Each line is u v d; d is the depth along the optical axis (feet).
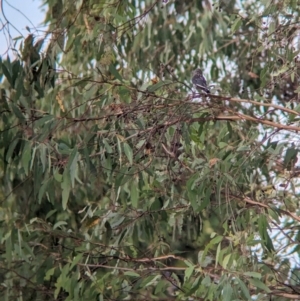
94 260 36.27
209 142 38.75
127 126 31.91
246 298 30.14
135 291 35.81
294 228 34.96
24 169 32.99
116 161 33.81
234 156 32.37
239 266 30.45
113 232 37.19
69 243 39.37
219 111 33.37
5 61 35.76
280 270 34.78
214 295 30.99
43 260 37.14
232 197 33.27
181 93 34.45
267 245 31.17
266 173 35.65
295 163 33.19
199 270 31.17
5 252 37.76
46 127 32.65
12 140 35.22
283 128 32.50
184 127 31.94
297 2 35.24
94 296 34.53
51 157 33.71
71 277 34.96
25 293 38.86
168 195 35.53
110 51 35.76
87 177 35.27
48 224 37.40
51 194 35.01
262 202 32.71
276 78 36.60
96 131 32.53
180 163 33.04
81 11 37.78
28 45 36.35
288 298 33.19
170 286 36.52
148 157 32.50
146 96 31.68
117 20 35.83
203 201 31.76
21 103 36.32
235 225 31.86
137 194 32.58
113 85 32.73
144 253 35.88
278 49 36.04
